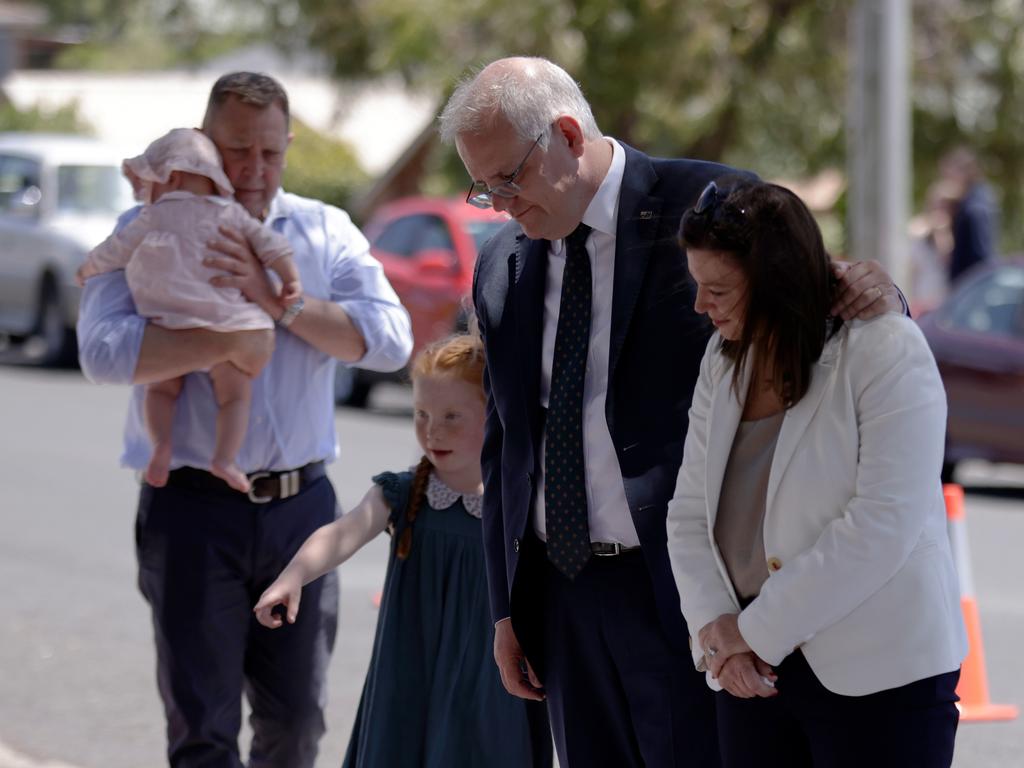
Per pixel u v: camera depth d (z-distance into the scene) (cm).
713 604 634
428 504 834
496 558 774
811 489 610
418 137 5888
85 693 1321
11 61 10906
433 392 826
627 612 734
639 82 3700
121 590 1659
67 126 7775
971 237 3036
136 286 879
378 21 4353
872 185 2480
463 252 2834
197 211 879
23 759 1141
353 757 852
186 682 877
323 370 913
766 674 617
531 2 3766
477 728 816
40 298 3588
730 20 3778
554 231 731
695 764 728
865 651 606
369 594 1628
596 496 735
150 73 11675
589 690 757
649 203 729
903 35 2472
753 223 602
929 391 604
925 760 607
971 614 1284
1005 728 1241
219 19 5834
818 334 606
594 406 732
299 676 897
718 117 4006
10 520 1988
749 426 636
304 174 6500
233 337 866
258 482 887
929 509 604
